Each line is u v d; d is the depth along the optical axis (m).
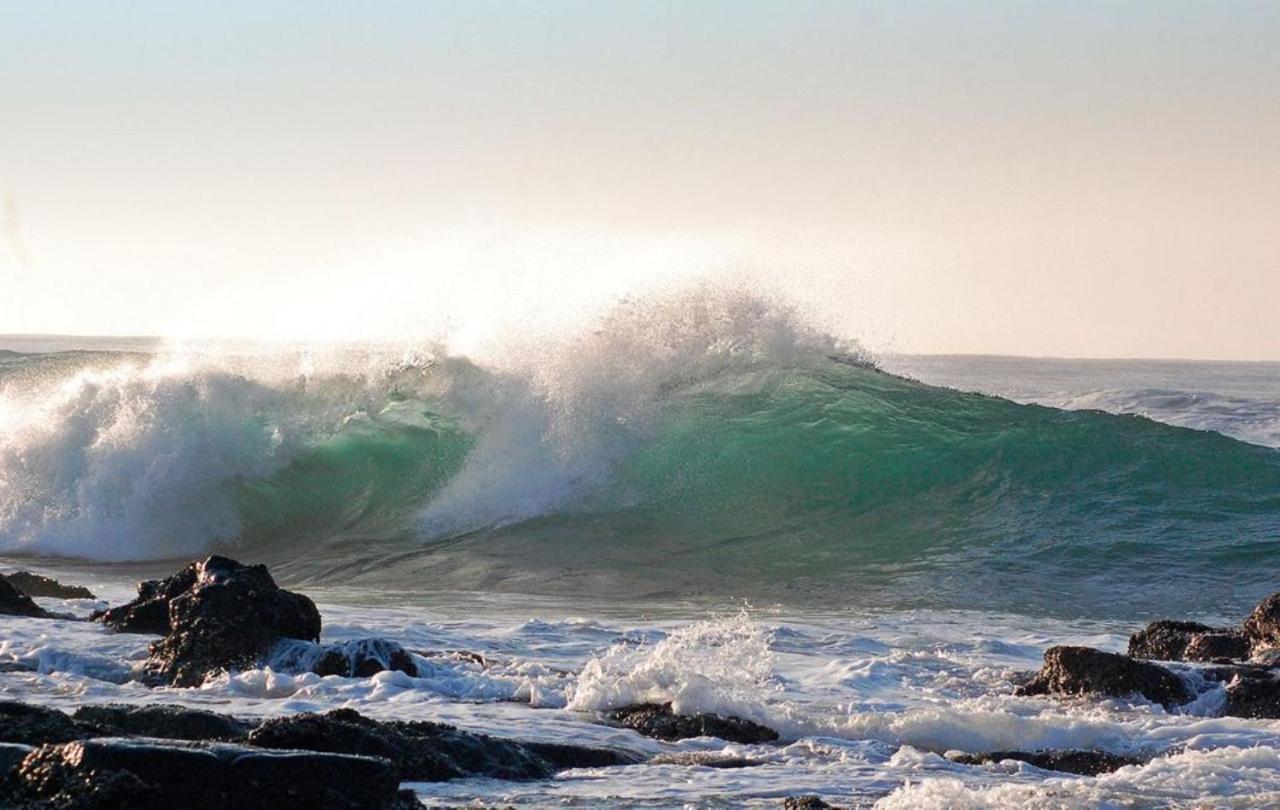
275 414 61.50
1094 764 22.86
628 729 24.50
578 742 23.08
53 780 14.70
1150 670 28.09
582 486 57.56
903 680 30.56
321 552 55.41
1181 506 52.59
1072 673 28.48
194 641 28.08
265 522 58.47
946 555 50.19
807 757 22.84
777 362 62.12
